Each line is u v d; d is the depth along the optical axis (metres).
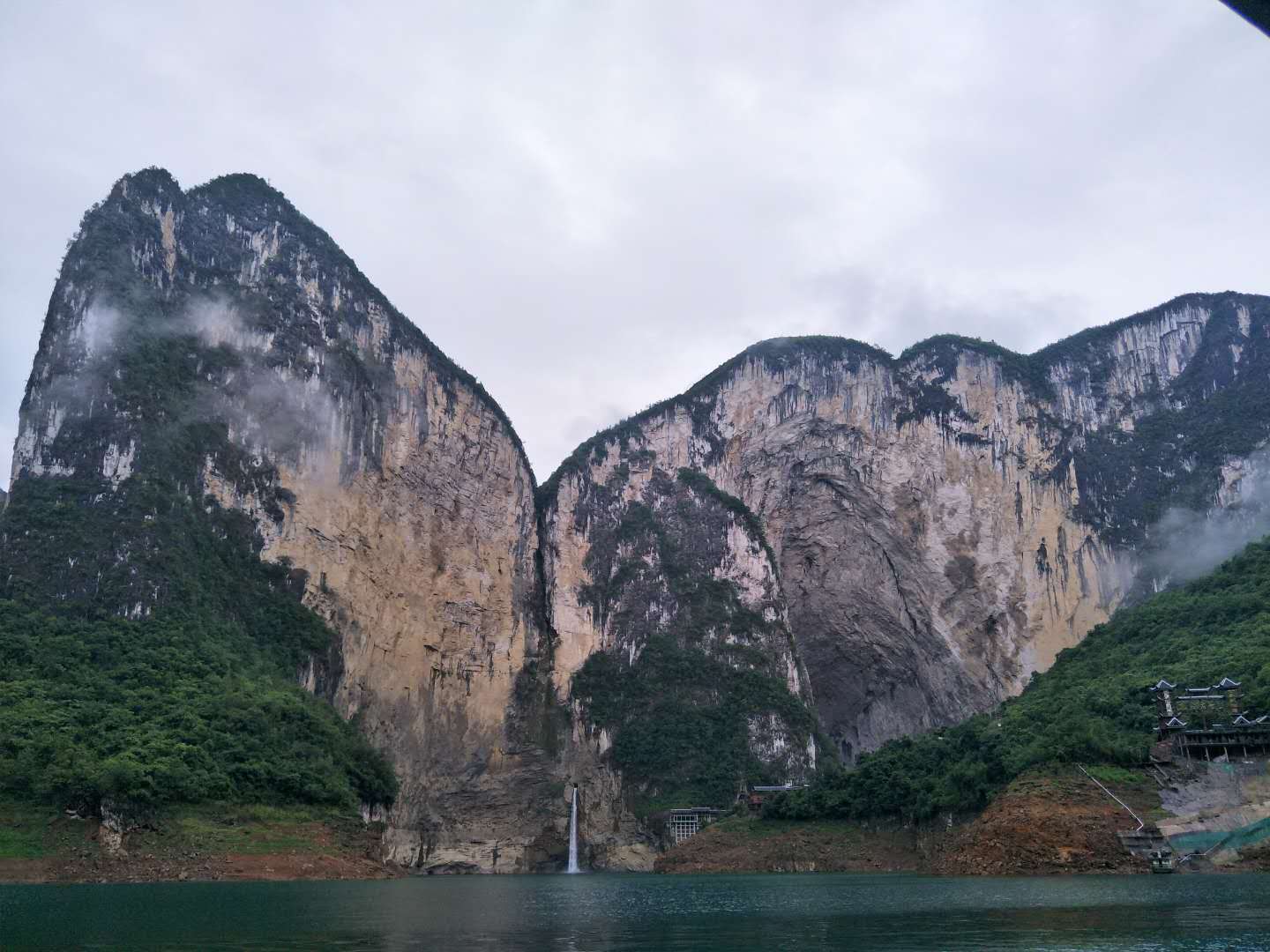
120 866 87.25
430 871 156.00
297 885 88.69
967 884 77.62
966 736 107.69
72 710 100.75
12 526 126.31
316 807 104.62
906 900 66.12
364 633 156.38
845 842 113.88
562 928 54.09
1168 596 134.25
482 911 66.00
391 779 125.38
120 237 150.88
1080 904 57.88
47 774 90.50
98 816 90.00
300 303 164.88
